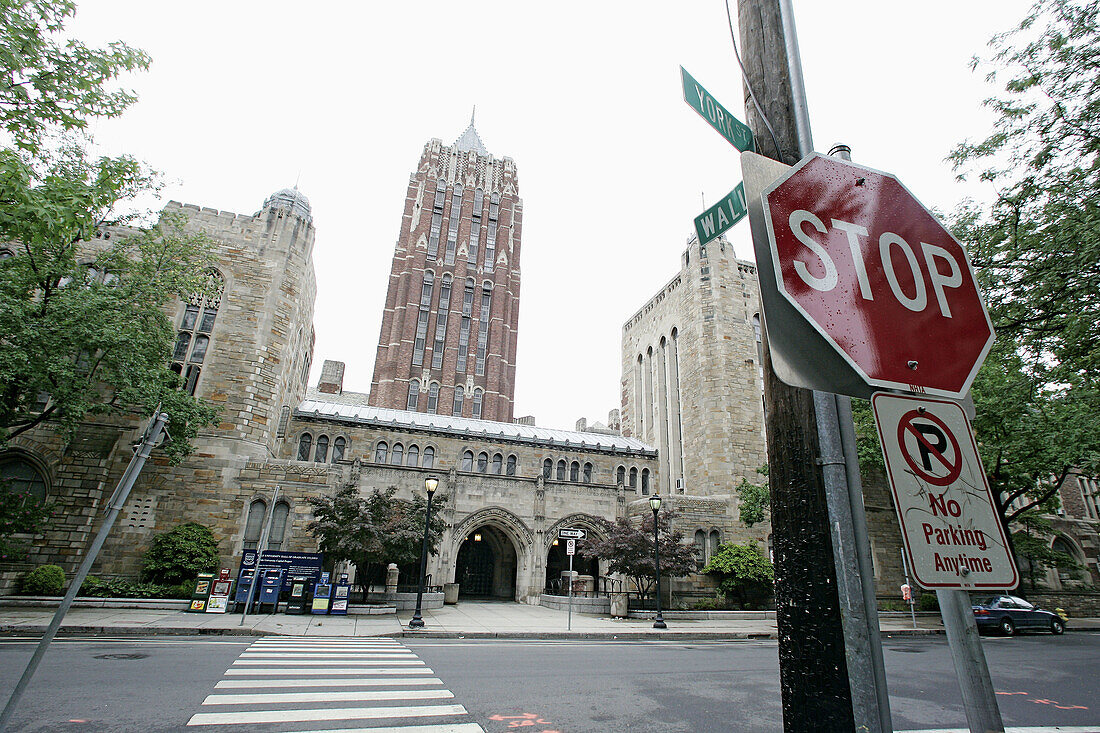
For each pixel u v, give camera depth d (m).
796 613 2.65
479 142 89.25
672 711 7.99
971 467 2.29
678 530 30.06
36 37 9.77
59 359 17.28
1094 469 23.92
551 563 34.94
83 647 11.95
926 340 2.51
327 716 7.00
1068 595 35.31
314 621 18.12
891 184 2.88
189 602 20.19
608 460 40.47
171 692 8.00
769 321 2.40
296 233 30.97
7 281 16.20
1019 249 10.73
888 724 2.29
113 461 23.42
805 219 2.57
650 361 48.81
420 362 67.06
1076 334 10.02
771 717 7.77
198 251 22.45
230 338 27.36
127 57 10.99
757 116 3.40
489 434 37.19
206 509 24.19
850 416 2.77
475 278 74.06
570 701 8.34
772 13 3.62
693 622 23.97
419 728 6.63
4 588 20.53
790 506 2.81
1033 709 8.95
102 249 26.33
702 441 38.16
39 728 6.23
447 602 26.47
